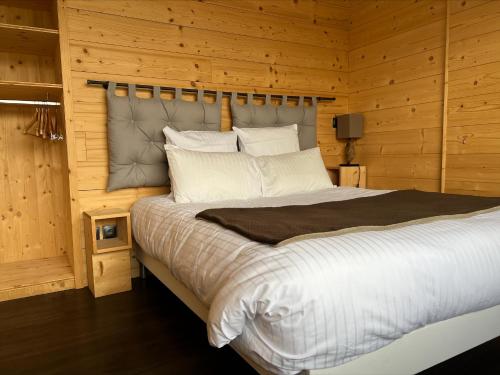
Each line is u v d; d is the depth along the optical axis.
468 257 1.30
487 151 2.72
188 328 2.00
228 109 3.22
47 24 2.77
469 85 2.81
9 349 1.79
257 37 3.33
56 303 2.34
